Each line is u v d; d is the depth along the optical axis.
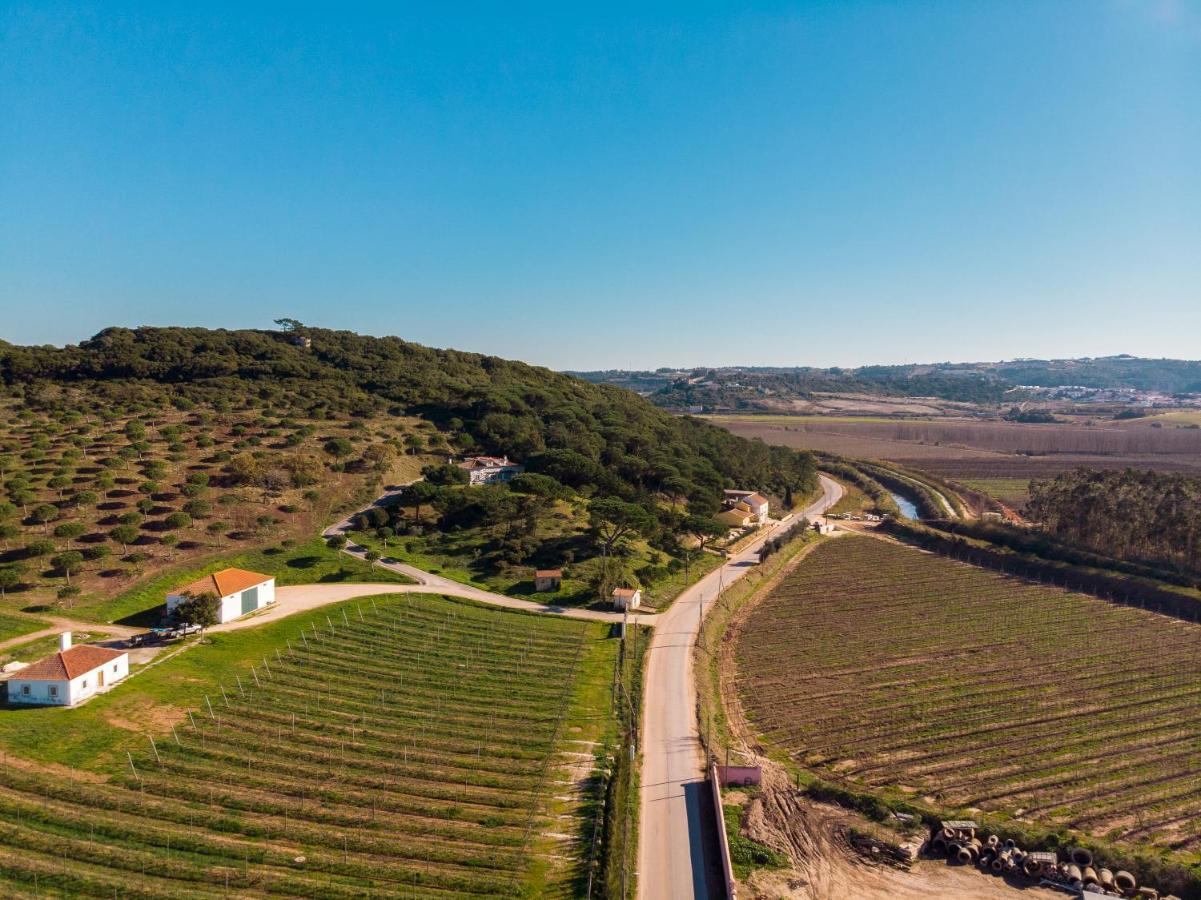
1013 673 78.38
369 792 52.66
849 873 47.56
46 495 104.62
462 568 105.38
